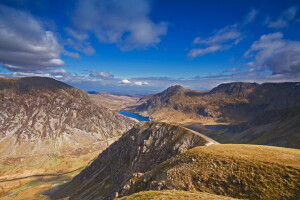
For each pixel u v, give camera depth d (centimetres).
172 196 3119
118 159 14238
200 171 4141
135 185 5766
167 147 9944
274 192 2938
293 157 3831
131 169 10781
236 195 3222
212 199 2850
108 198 9375
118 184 10650
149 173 5809
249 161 3841
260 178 3288
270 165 3506
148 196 3331
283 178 3097
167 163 5566
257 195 3023
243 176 3500
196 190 3703
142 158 10981
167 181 4422
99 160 17325
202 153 4888
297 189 2797
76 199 12375
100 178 14050
